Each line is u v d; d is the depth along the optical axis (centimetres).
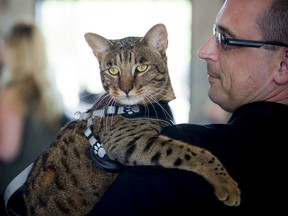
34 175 184
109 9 535
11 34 335
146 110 183
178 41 528
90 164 176
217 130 163
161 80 199
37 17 539
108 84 200
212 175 153
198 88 525
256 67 169
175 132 168
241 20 168
